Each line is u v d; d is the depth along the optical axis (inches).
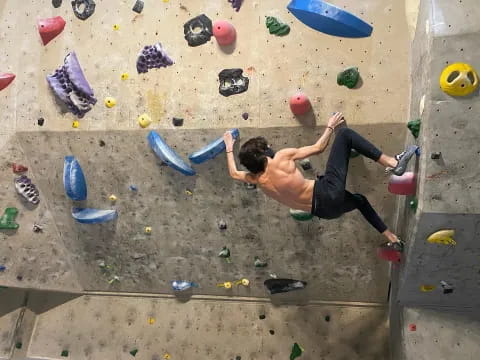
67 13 161.2
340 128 125.8
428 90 113.4
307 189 118.1
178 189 161.8
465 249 124.3
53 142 162.7
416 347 149.3
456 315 149.7
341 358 174.7
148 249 179.5
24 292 209.9
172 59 150.3
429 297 146.7
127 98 153.8
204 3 148.8
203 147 150.5
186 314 190.9
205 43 148.1
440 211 115.6
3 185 174.2
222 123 146.7
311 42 140.6
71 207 174.2
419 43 126.5
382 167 143.5
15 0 168.4
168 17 151.8
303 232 162.1
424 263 131.7
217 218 165.3
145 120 151.5
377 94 137.6
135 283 192.7
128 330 193.6
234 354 182.5
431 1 114.3
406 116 136.4
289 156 119.4
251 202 158.9
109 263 187.6
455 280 136.2
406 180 124.5
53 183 170.6
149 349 189.6
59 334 200.1
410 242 129.0
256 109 144.3
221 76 146.2
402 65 136.4
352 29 131.7
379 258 164.1
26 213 178.5
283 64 142.6
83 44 158.9
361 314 178.2
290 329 181.5
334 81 139.5
